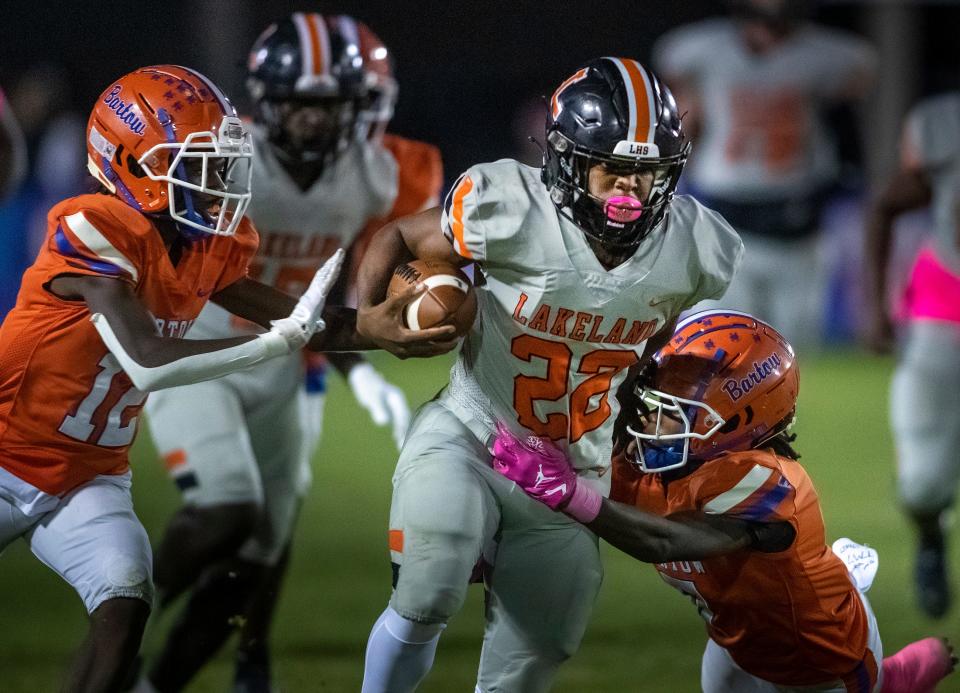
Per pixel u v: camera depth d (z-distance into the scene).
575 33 50.03
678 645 17.14
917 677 13.19
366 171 16.05
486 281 11.92
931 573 18.70
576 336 11.67
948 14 50.22
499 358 11.98
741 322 12.44
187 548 14.87
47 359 11.65
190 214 11.88
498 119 50.09
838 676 12.57
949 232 19.45
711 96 29.66
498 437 12.04
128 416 12.14
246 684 15.29
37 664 16.19
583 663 16.39
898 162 46.47
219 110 11.82
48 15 48.53
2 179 18.75
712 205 29.97
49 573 20.92
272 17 47.06
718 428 12.13
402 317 11.66
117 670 11.28
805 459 29.19
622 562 21.67
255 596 15.59
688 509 12.18
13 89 42.81
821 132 30.20
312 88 15.07
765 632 12.50
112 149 11.83
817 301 30.56
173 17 48.47
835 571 12.45
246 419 15.66
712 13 49.38
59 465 11.91
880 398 37.06
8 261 40.28
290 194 15.61
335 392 39.88
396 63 49.84
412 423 12.59
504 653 12.54
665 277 11.68
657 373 12.30
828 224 44.94
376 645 11.91
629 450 12.59
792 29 29.41
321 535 23.11
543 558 12.19
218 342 11.40
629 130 11.05
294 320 11.59
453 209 11.61
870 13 46.94
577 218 11.41
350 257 16.58
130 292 11.45
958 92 49.72
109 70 48.53
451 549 11.55
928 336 19.30
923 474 18.88
